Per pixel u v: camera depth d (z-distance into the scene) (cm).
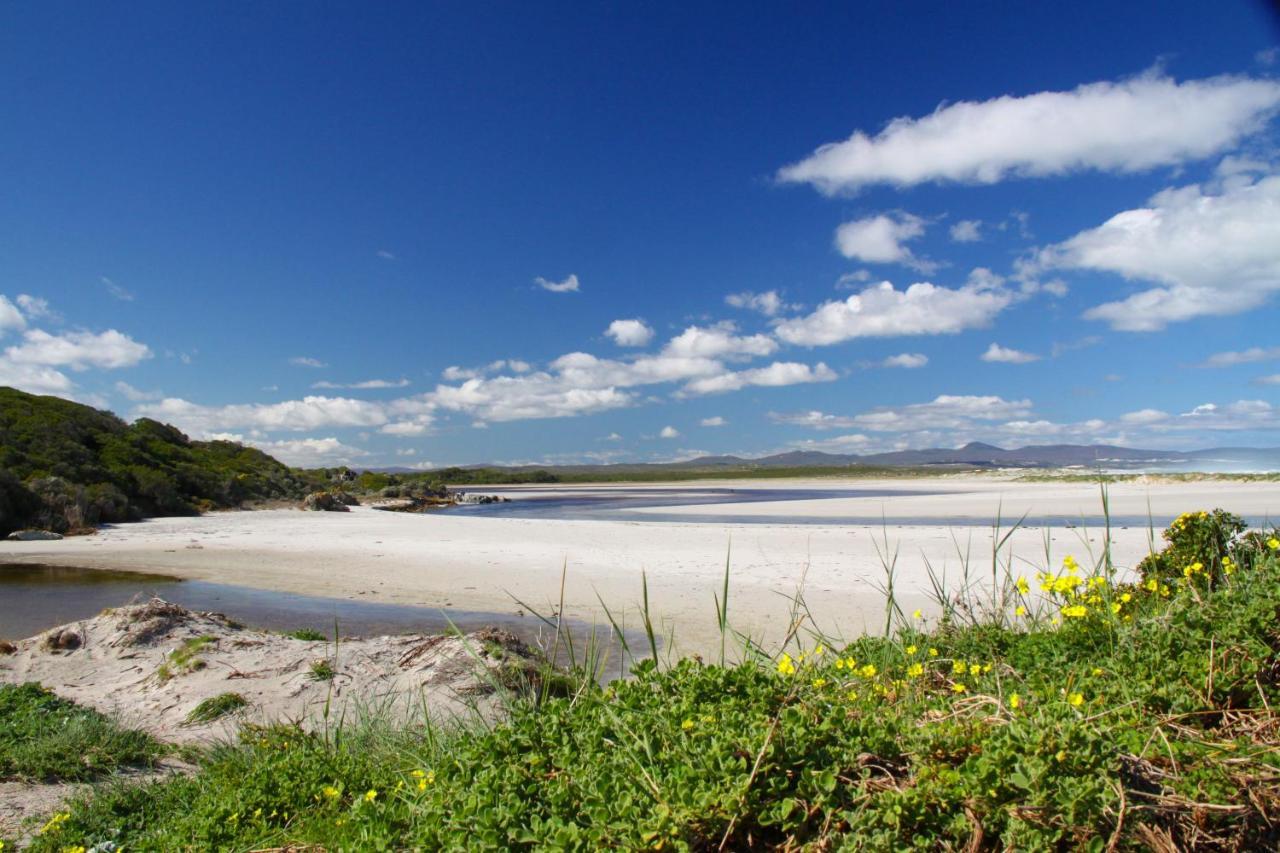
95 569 1998
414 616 1361
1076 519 2758
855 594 1333
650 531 2584
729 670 337
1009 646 449
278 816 440
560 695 750
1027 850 216
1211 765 257
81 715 745
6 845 504
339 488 6419
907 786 252
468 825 259
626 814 238
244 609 1447
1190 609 385
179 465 4469
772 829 241
